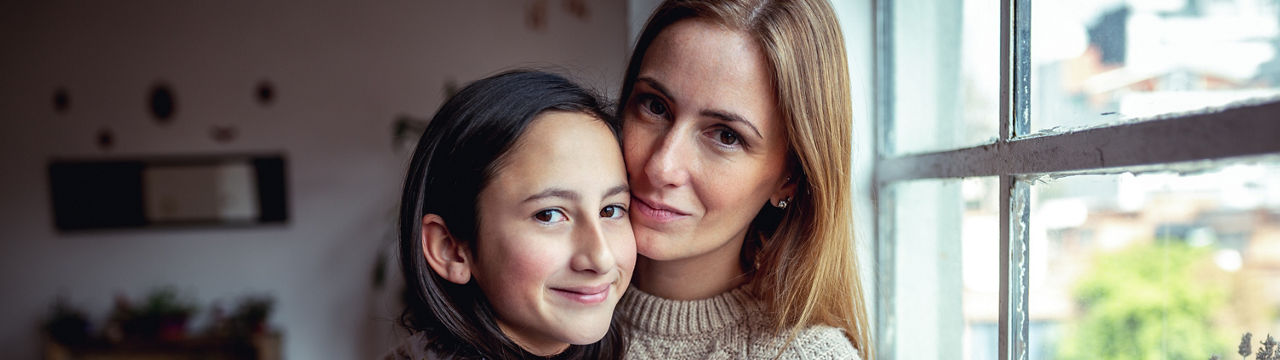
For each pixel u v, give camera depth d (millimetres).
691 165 636
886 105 943
